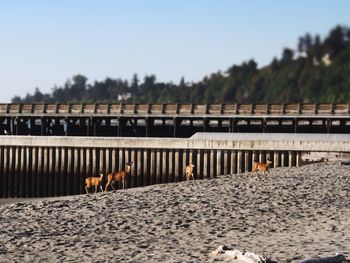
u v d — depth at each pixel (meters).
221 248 29.12
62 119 113.06
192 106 97.62
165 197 50.41
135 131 109.38
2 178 97.62
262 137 86.75
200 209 44.50
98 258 29.19
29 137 96.06
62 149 94.12
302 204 45.66
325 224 37.78
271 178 61.12
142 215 42.62
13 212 45.50
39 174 95.44
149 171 88.69
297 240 32.53
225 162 84.44
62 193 93.94
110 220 41.00
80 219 41.69
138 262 27.94
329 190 51.88
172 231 36.94
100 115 102.81
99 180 64.50
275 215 41.72
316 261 25.19
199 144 85.81
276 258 26.92
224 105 95.88
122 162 90.25
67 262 28.38
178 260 27.89
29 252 30.98
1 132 113.50
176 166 87.06
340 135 83.81
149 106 99.88
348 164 74.19
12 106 108.50
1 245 32.91
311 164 76.38
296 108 92.06
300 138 84.81
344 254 27.47
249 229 37.19
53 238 35.00
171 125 108.62
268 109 93.44
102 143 91.44
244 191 52.31
